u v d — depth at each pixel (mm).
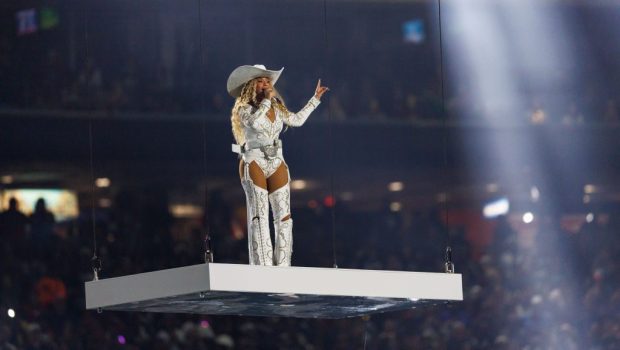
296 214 33688
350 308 18688
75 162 31297
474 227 33938
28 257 30156
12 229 30281
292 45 33344
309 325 30625
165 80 32375
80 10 31656
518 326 32375
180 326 29703
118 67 32062
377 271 17172
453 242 33688
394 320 31266
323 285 16594
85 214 31062
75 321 29484
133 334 29344
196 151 32438
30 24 31266
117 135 31812
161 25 32344
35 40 31297
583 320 32688
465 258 33500
